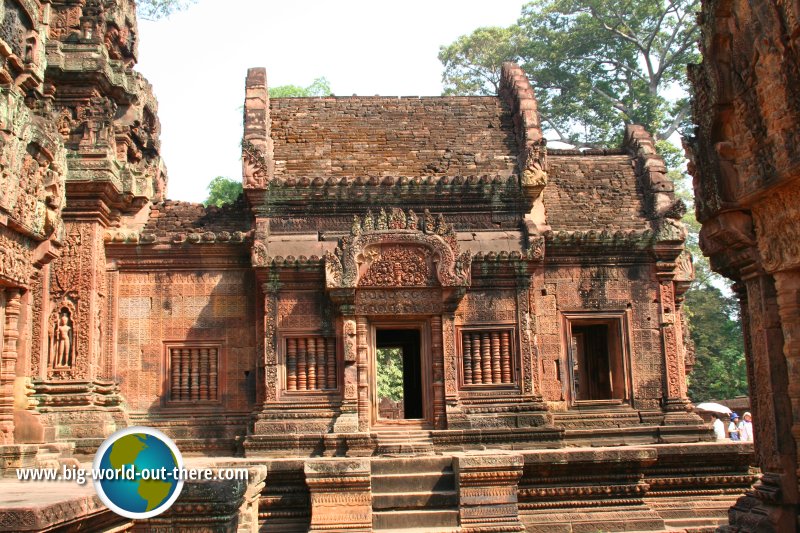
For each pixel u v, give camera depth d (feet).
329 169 60.80
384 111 66.44
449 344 55.98
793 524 26.35
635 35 125.29
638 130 69.41
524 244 58.49
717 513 46.93
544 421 55.77
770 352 27.43
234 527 28.78
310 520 43.16
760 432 28.43
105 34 59.88
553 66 128.57
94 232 55.47
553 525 44.06
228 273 58.90
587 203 63.77
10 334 35.06
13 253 34.01
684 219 123.44
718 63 27.30
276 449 53.57
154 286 58.34
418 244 56.24
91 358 54.03
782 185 24.70
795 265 25.11
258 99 61.41
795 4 22.63
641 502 45.37
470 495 41.34
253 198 58.29
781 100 24.03
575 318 59.67
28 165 34.47
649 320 59.88
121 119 60.39
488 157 62.69
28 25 34.63
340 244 55.62
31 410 36.55
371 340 56.95
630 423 57.98
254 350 57.93
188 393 57.47
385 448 53.16
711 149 27.89
